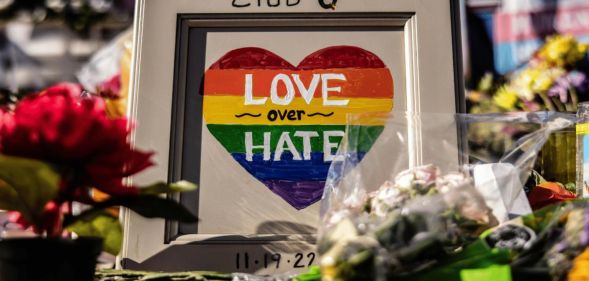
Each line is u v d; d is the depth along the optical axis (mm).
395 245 435
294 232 634
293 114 670
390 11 684
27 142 438
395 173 601
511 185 579
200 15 690
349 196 569
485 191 564
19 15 1635
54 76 1573
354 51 688
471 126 663
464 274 451
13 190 491
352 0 689
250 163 655
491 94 1587
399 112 629
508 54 1613
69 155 451
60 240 462
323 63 685
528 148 623
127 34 1582
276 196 646
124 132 485
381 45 688
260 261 623
